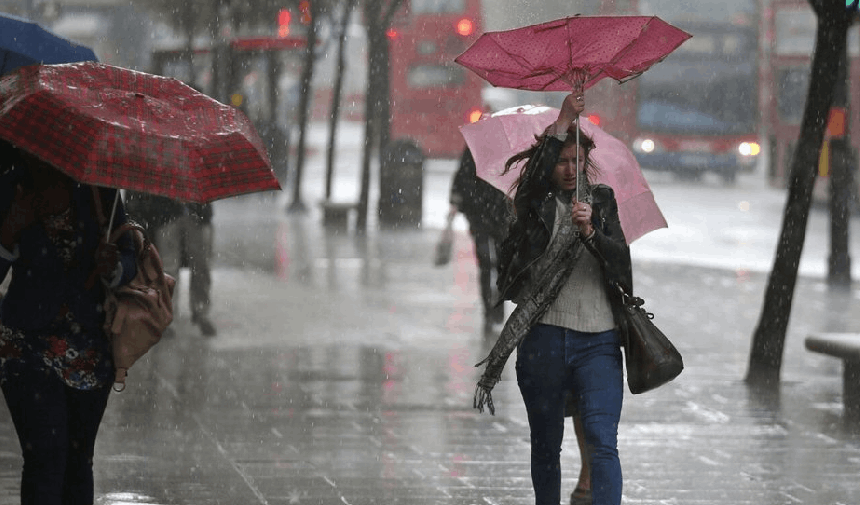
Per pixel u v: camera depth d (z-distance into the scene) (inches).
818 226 2896.2
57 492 544.4
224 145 520.7
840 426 975.0
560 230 609.9
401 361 1217.4
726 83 4005.9
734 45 3991.1
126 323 549.0
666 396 1079.6
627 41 607.2
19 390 546.0
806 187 1130.7
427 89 4613.7
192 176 508.4
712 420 989.2
